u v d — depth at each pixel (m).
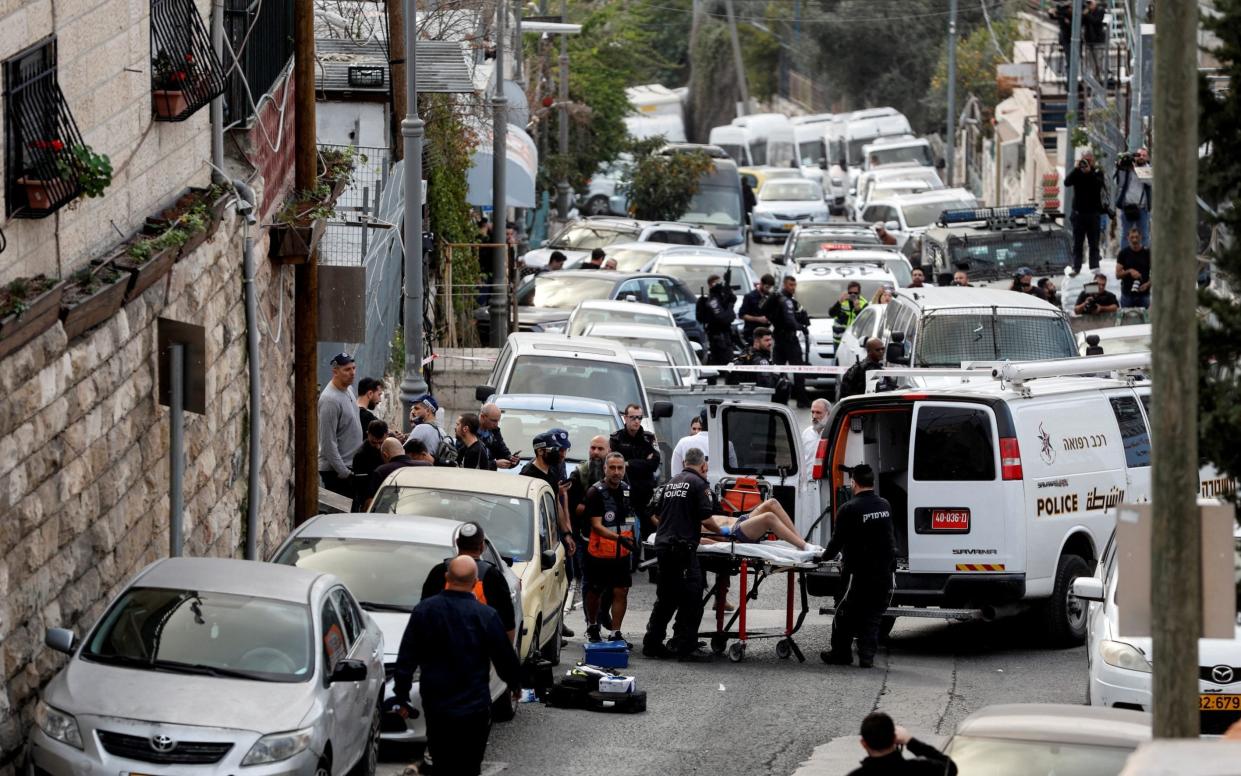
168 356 48.19
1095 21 189.88
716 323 128.38
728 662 64.31
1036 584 65.12
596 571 65.25
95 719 39.25
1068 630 66.81
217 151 62.31
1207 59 86.19
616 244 170.25
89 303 45.62
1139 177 130.88
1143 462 69.94
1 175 41.81
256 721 39.66
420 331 85.31
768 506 65.25
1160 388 29.89
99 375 48.12
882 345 93.75
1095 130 164.00
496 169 132.62
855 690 58.91
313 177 72.75
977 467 64.25
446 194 132.12
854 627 63.03
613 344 93.19
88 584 47.53
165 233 52.50
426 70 109.38
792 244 168.75
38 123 44.06
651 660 64.44
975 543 64.25
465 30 146.75
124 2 51.88
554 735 51.59
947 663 64.88
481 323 132.75
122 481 50.53
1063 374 65.06
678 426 92.50
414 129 84.44
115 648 41.91
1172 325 29.84
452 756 41.59
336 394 75.19
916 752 33.72
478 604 41.75
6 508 41.25
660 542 63.69
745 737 51.44
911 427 64.94
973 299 96.44
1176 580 29.69
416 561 52.56
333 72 107.62
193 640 42.22
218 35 62.47
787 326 124.69
